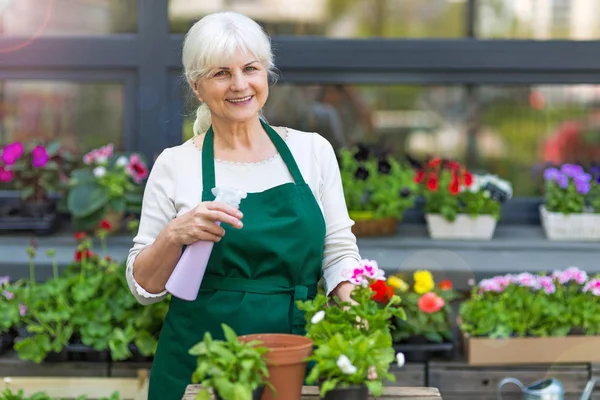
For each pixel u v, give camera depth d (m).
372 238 5.32
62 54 5.56
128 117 5.65
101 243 5.24
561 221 5.30
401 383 4.58
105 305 4.65
